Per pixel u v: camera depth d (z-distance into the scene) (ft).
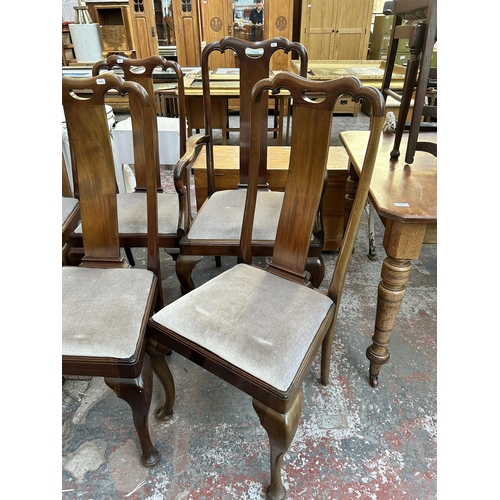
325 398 3.89
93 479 3.18
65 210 4.24
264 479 3.17
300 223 3.15
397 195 3.13
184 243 4.07
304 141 2.89
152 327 2.81
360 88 2.46
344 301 5.29
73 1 14.06
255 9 12.82
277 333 2.62
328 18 13.52
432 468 3.24
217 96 9.27
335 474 3.20
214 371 2.60
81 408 3.82
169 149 6.68
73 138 3.01
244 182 4.93
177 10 11.86
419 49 3.35
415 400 3.86
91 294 3.00
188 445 3.45
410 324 4.87
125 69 4.49
